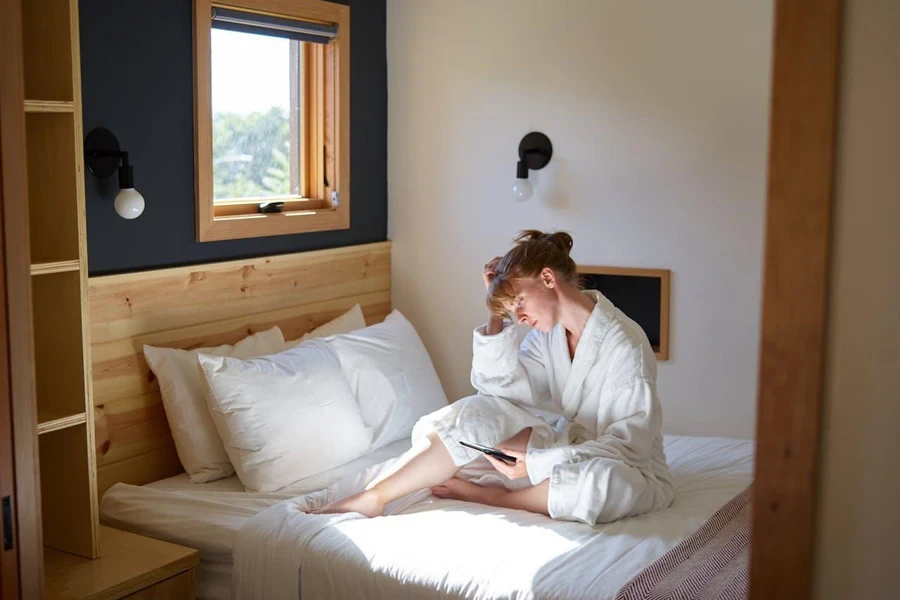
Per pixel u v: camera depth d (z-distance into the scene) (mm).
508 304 2736
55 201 2355
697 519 2506
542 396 2908
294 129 3660
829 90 1258
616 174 3562
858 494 1324
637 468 2559
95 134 2826
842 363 1313
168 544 2559
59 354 2424
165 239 3084
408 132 3922
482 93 3750
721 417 3512
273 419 2887
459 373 3943
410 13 3850
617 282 3654
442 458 2713
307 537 2414
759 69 3316
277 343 3295
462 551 2303
